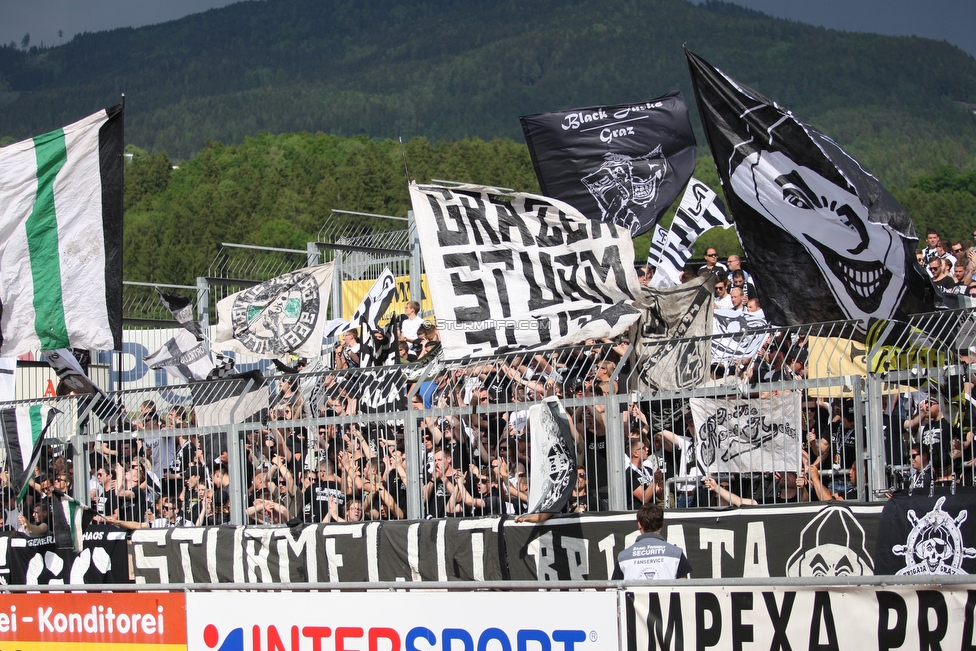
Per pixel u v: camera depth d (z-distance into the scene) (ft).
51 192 137.49
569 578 109.40
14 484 139.03
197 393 135.44
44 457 140.15
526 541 111.86
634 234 135.64
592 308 113.60
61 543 136.05
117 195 138.72
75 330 137.28
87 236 138.21
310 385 129.39
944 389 100.07
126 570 132.77
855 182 108.37
